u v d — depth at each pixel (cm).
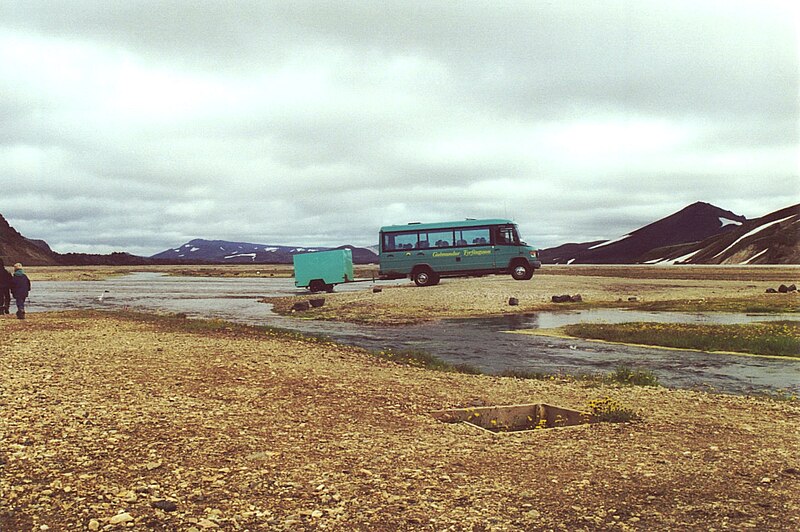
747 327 2741
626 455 874
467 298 4272
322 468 791
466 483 750
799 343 2247
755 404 1271
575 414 1148
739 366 1931
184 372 1438
